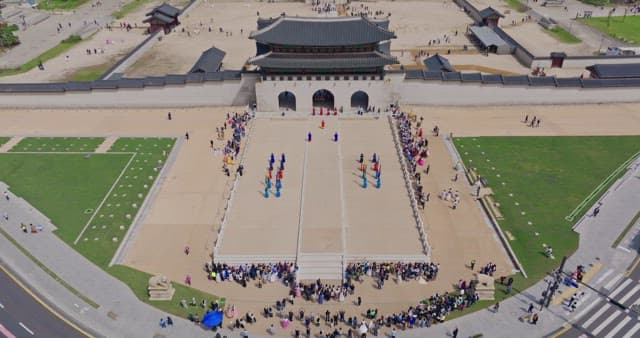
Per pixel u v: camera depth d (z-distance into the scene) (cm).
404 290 6294
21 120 10838
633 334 5638
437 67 12150
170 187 8381
